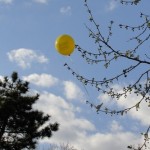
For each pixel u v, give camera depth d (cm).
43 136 1847
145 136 472
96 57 512
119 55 505
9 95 1830
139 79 499
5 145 1738
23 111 1820
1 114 1781
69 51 477
